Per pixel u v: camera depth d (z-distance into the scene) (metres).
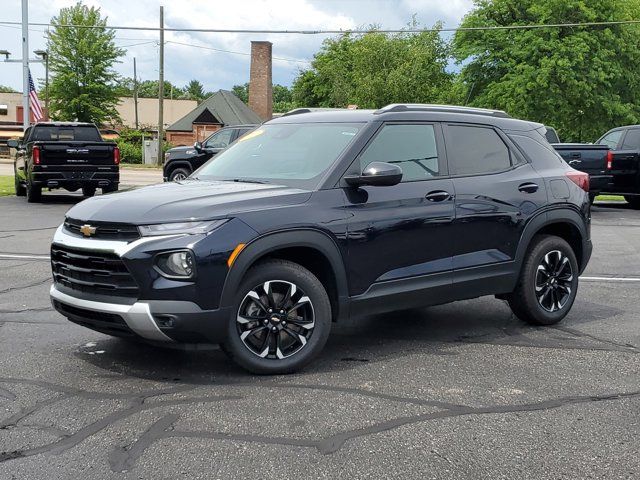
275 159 5.41
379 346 5.52
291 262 4.77
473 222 5.58
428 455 3.50
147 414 3.99
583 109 37.97
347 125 5.39
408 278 5.22
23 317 6.28
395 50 47.53
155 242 4.31
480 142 5.92
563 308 6.30
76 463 3.37
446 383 4.61
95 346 5.38
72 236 4.70
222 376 4.70
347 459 3.44
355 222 4.93
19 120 72.06
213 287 4.35
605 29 36.03
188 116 66.31
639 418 4.04
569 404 4.25
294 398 4.29
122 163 49.50
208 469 3.31
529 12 36.94
